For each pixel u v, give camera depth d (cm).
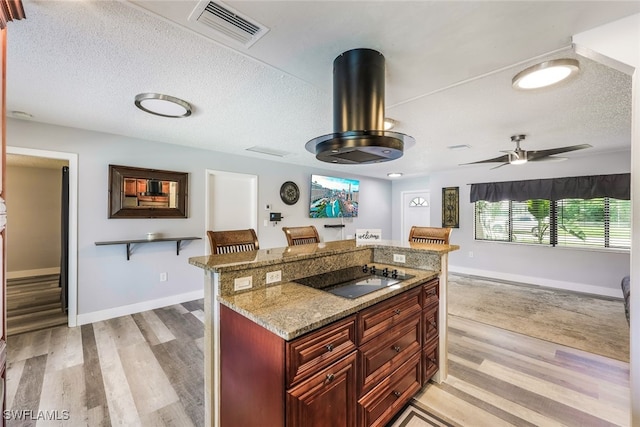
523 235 518
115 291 344
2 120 101
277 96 229
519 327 317
